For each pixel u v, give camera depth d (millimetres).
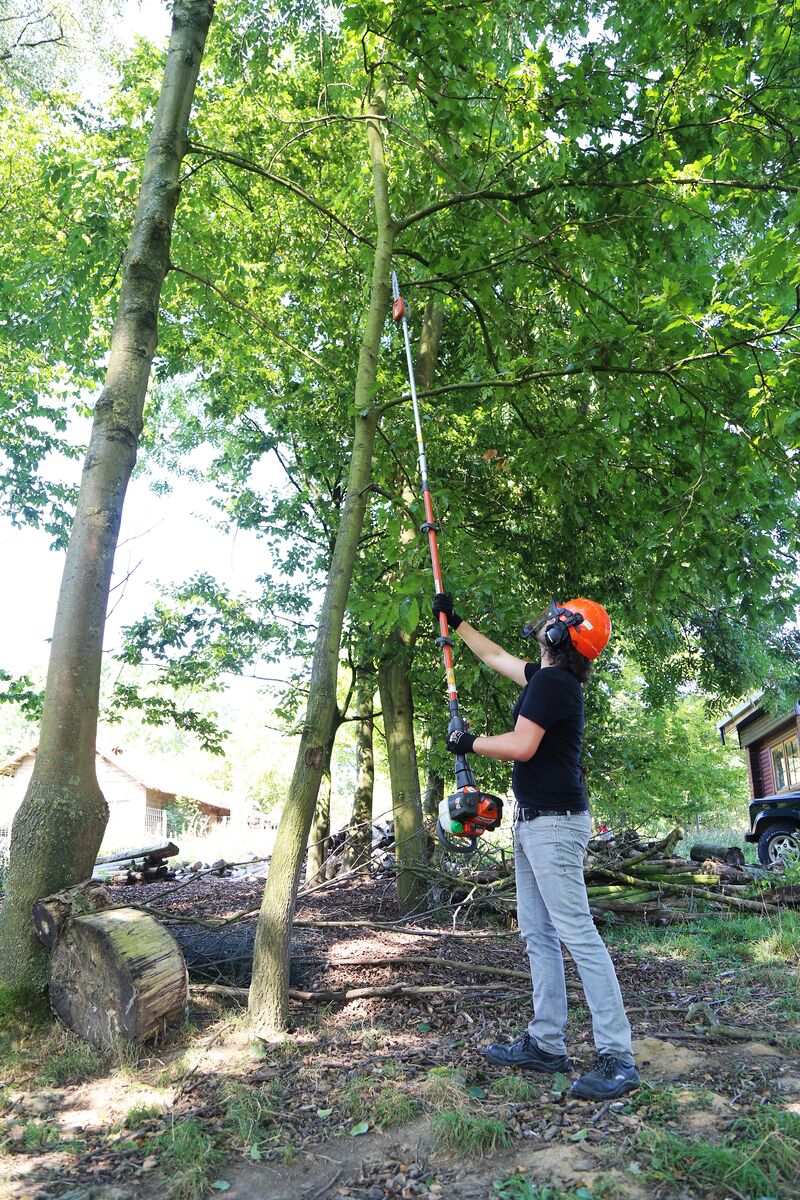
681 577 5797
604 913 6910
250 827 28625
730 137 5176
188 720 10195
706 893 7277
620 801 14766
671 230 5363
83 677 4375
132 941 3779
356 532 4770
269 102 8664
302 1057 3602
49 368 12695
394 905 8000
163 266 5164
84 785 4301
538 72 5312
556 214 5227
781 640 11812
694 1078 3143
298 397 9500
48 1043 3818
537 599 8281
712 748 24203
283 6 7445
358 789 11828
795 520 5457
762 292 4852
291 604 10672
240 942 5312
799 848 8297
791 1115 2650
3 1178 2615
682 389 5152
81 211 7812
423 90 4988
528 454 5777
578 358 5070
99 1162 2729
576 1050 3574
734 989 4680
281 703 11062
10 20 10672
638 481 6645
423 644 8461
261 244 9078
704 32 5105
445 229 6105
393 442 6293
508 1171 2523
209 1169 2639
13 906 4086
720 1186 2330
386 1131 2854
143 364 4945
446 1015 4195
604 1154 2553
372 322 5230
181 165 5375
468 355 8117
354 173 7562
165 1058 3652
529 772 3287
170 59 5402
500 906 6867
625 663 15070
